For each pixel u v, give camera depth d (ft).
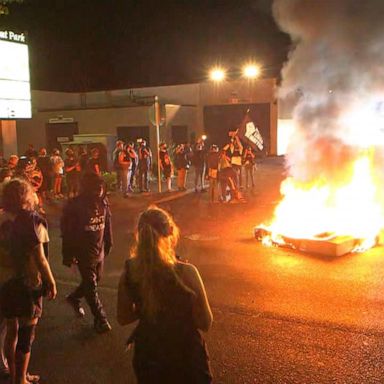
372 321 18.52
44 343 17.25
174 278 9.07
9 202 13.11
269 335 17.44
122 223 40.06
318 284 22.99
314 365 15.19
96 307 17.98
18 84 61.00
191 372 9.00
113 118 109.19
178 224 39.01
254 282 23.49
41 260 13.21
